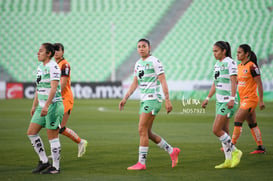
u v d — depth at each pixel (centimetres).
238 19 12331
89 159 2659
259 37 11881
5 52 11969
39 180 2012
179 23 12369
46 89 2211
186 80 10719
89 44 12131
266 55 11444
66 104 2766
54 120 2205
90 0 12838
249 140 3609
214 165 2436
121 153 2895
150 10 12606
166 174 2161
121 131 4247
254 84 2866
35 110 2370
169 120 5409
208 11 12512
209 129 4403
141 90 2319
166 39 12106
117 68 11656
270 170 2278
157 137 2348
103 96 10106
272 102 8731
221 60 2464
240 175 2128
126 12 12588
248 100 2861
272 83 9362
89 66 11738
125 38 12150
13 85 10231
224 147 2378
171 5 12681
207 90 9688
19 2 12838
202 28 12244
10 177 2089
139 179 2033
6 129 4412
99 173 2195
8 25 12438
